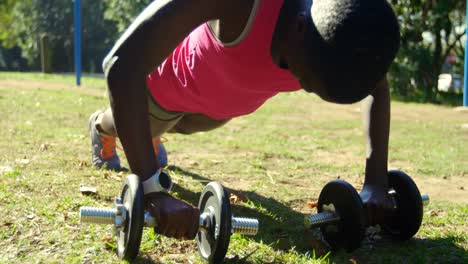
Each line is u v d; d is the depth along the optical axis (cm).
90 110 814
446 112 1001
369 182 275
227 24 238
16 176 385
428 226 322
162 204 221
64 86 1232
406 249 277
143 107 228
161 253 261
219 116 312
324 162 518
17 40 2730
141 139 228
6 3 2859
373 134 279
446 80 1502
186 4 227
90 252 257
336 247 268
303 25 211
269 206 351
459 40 1314
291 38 218
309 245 281
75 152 490
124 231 225
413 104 1160
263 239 285
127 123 227
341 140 652
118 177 396
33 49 2628
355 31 198
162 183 226
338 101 211
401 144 631
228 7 233
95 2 2530
